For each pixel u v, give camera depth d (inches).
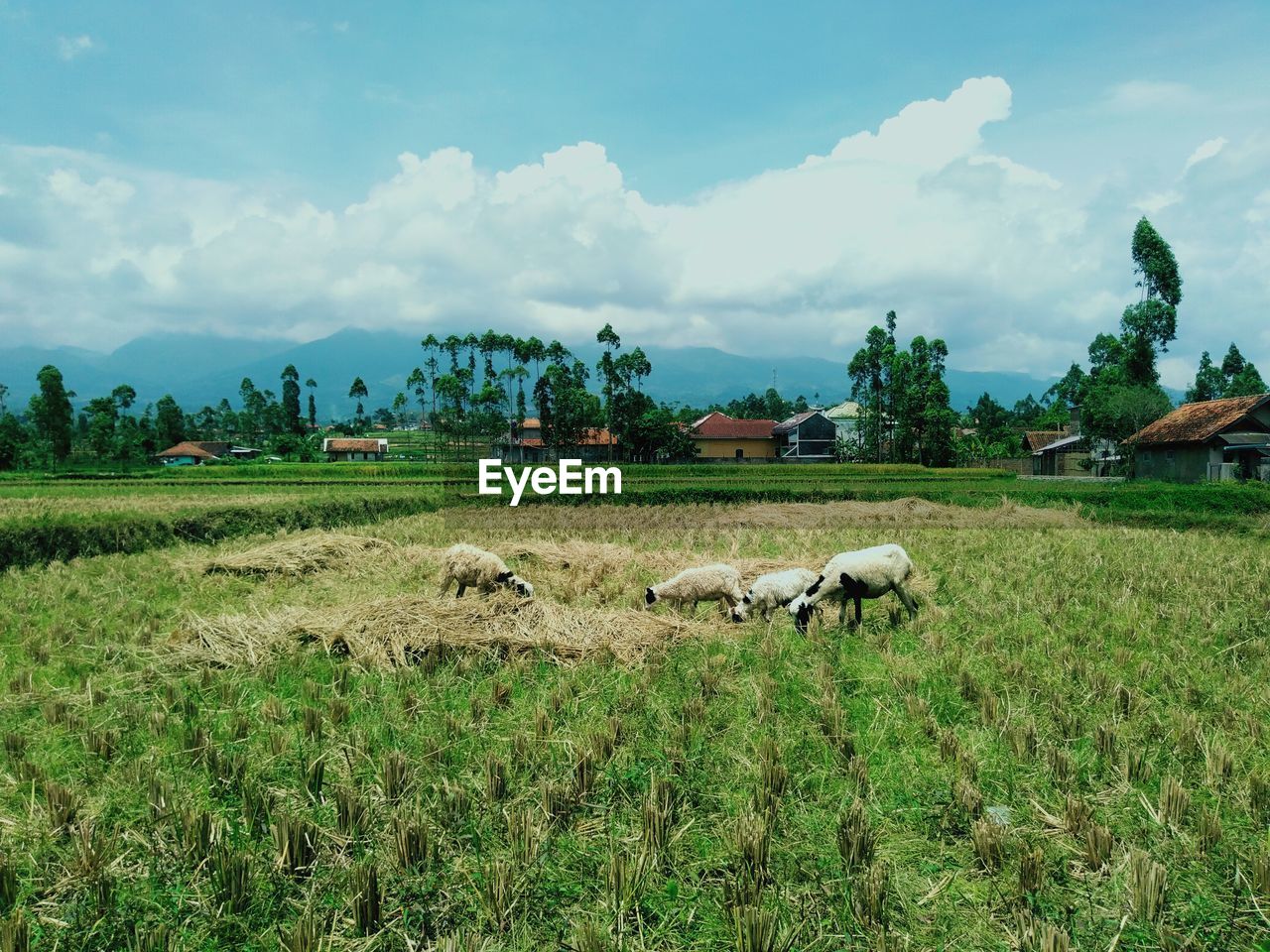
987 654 333.7
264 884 170.7
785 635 374.3
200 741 240.1
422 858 176.7
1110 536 764.0
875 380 2913.4
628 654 339.0
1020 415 5418.3
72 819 196.5
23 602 450.3
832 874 172.1
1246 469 1488.7
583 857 179.3
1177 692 283.1
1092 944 151.3
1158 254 1855.3
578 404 2610.7
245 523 785.6
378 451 3944.4
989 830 181.0
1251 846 181.3
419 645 337.1
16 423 3425.2
